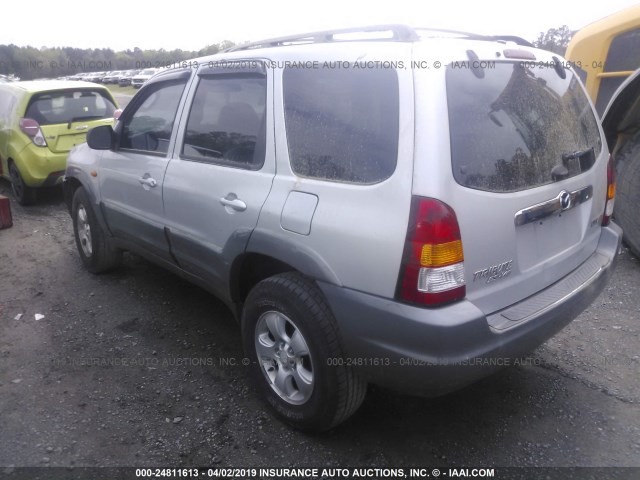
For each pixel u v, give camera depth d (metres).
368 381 2.51
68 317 4.09
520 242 2.45
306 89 2.63
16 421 2.88
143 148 3.81
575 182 2.73
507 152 2.38
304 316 2.50
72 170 4.72
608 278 2.97
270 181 2.70
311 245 2.44
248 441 2.73
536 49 2.90
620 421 2.84
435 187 2.10
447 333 2.11
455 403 3.02
